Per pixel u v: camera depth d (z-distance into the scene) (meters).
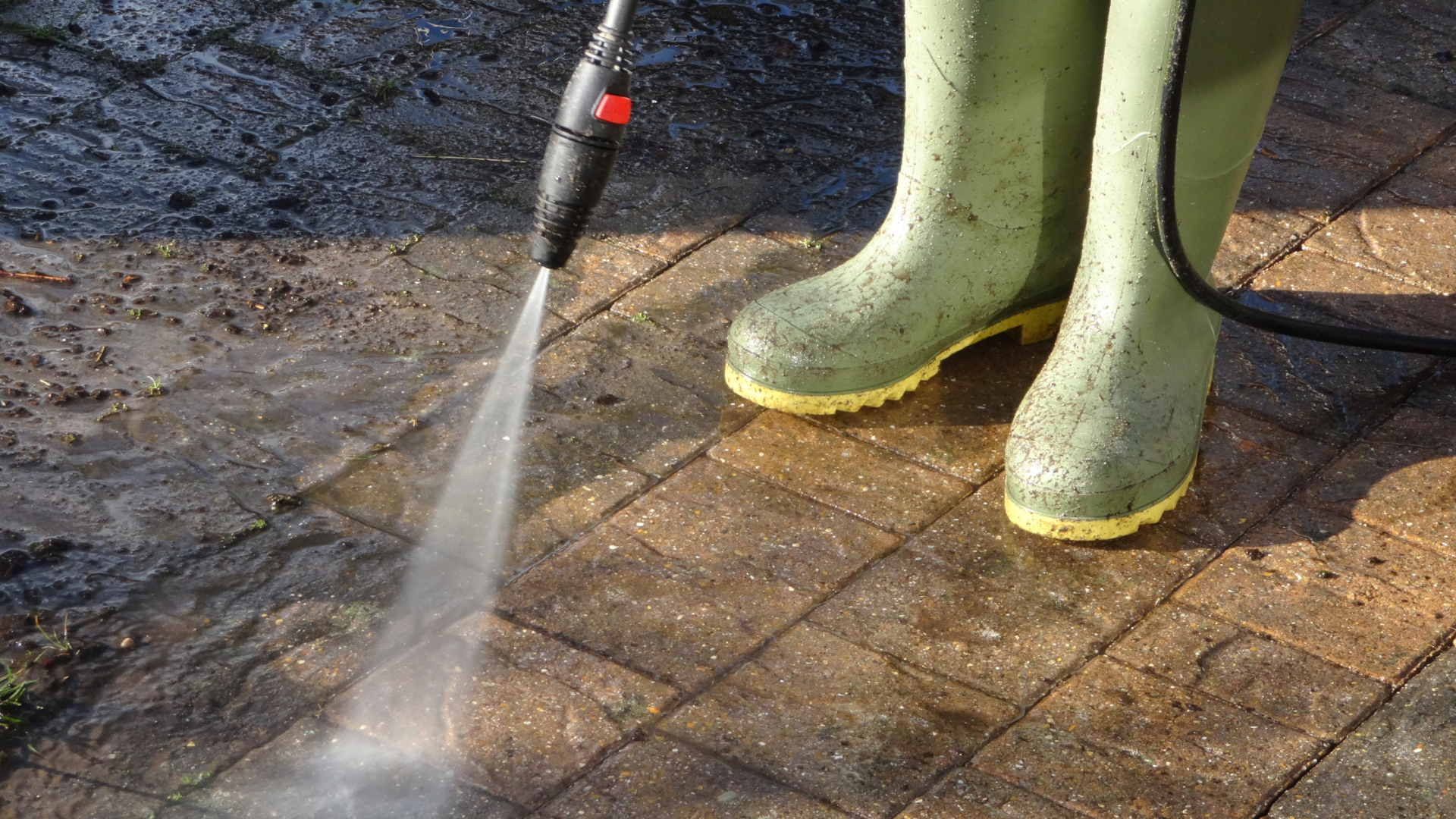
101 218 3.32
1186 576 2.41
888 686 2.19
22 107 3.73
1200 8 2.24
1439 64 4.01
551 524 2.51
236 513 2.51
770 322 2.76
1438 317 3.04
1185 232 2.50
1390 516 2.53
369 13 4.27
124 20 4.18
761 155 3.62
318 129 3.70
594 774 2.03
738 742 2.09
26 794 2.00
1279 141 3.66
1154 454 2.45
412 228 3.34
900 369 2.78
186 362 2.88
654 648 2.25
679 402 2.81
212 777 2.03
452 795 2.00
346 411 2.76
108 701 2.15
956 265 2.78
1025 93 2.61
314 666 2.22
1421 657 2.24
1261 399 2.82
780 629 2.30
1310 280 3.17
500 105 3.83
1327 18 4.23
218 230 3.30
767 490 2.59
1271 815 1.97
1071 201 2.83
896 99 3.88
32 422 2.69
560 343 2.96
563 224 2.23
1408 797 2.00
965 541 2.49
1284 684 2.19
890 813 1.97
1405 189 3.49
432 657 2.23
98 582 2.35
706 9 4.30
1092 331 2.56
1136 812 1.98
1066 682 2.20
